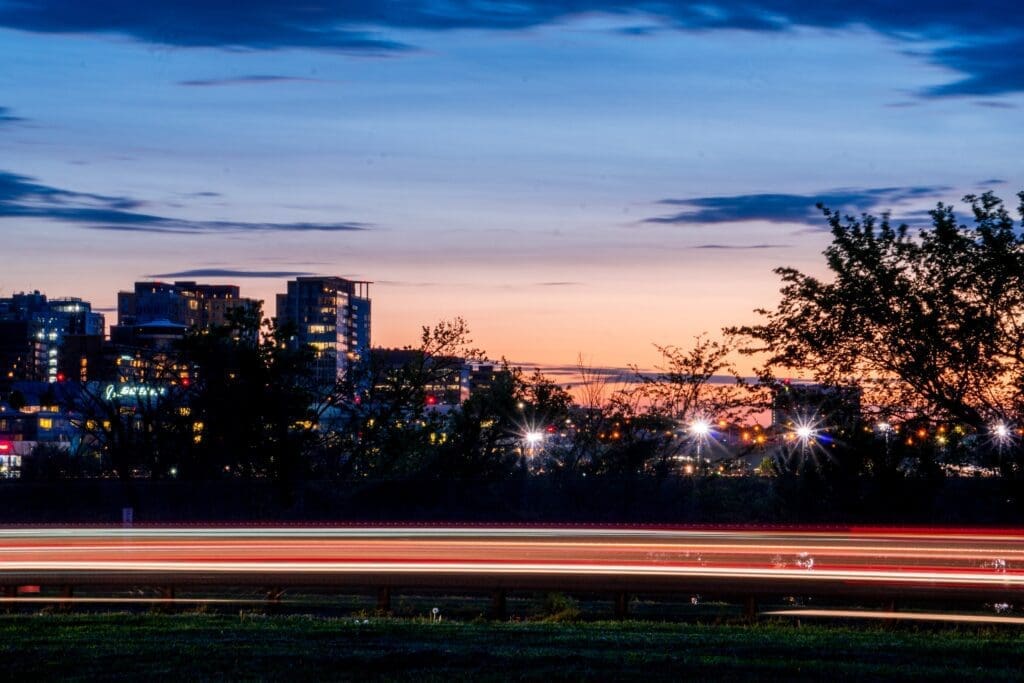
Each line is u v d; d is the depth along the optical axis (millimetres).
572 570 23609
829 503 35188
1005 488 32125
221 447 50375
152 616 21250
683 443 44406
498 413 50812
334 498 42562
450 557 26062
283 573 23844
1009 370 30609
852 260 31469
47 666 15711
